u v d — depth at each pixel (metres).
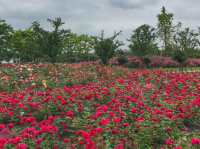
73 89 7.00
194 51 30.11
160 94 7.04
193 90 7.64
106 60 22.11
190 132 4.74
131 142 3.54
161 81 8.99
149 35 33.78
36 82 9.00
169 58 34.34
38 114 5.35
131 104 5.11
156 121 4.26
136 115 4.86
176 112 5.18
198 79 9.71
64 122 4.69
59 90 6.53
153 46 35.94
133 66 33.72
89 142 3.11
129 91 6.38
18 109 5.39
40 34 18.58
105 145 3.49
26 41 32.62
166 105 5.63
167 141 3.50
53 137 3.67
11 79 9.36
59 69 13.91
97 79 10.41
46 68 14.00
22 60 42.16
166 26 39.12
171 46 38.72
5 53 26.34
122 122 4.46
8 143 3.37
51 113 5.39
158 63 33.50
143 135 4.04
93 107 5.56
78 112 5.29
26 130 3.52
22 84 8.86
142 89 6.69
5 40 26.45
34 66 14.81
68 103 5.39
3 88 8.45
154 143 4.09
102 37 21.95
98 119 4.36
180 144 3.97
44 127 3.54
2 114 5.34
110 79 9.84
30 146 3.38
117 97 5.87
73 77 10.48
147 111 5.04
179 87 7.97
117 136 3.74
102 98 5.91
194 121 5.09
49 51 18.27
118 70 14.99
